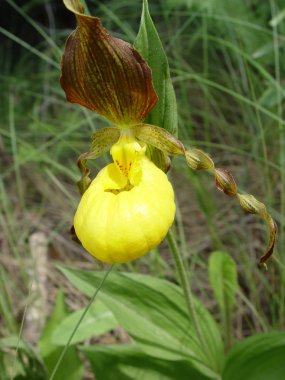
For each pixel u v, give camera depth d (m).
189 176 0.20
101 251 0.11
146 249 0.11
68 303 0.19
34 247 0.21
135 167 0.12
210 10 0.23
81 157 0.13
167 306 0.14
